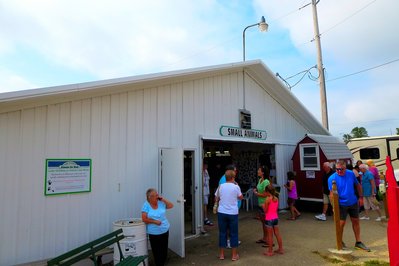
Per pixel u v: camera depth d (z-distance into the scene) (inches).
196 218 311.6
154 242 219.6
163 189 277.1
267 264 222.7
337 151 471.8
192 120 324.8
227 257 240.7
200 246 272.2
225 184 240.5
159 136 288.2
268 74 415.8
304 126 535.5
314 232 314.5
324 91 560.7
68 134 223.9
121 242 206.7
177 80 309.9
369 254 237.8
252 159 502.3
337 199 244.7
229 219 235.0
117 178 250.8
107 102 250.2
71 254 161.0
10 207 192.9
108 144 247.6
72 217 221.0
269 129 446.6
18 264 191.6
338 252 232.8
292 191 386.3
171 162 267.0
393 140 610.2
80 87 213.8
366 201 374.6
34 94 190.4
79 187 226.2
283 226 345.1
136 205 261.4
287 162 481.4
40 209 205.6
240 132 386.3
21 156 199.8
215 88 359.9
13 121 197.9
